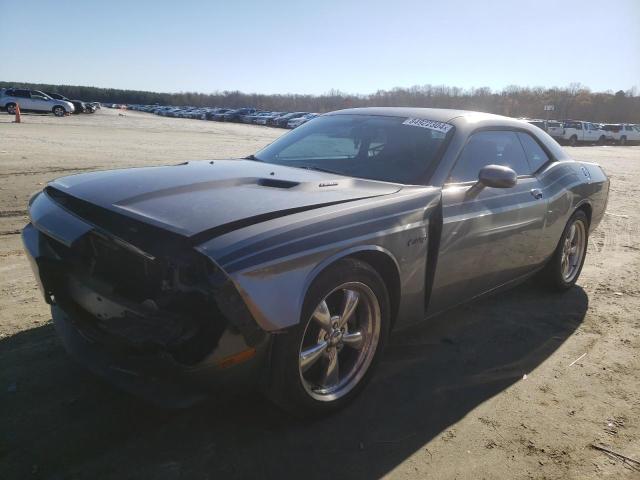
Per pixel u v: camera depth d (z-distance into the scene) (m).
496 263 3.54
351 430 2.54
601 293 4.73
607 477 2.33
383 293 2.73
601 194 4.86
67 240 2.41
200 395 2.21
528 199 3.75
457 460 2.39
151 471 2.19
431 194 2.98
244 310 2.05
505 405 2.85
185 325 2.08
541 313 4.17
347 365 2.75
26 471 2.13
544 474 2.33
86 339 2.52
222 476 2.19
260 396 2.76
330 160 3.51
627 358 3.47
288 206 2.43
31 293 3.94
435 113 3.72
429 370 3.17
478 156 3.51
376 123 3.73
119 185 2.67
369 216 2.60
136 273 2.28
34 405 2.56
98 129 25.61
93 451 2.28
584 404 2.90
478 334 3.72
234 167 3.26
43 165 10.47
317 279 2.35
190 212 2.29
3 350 3.06
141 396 2.23
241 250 2.08
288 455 2.33
